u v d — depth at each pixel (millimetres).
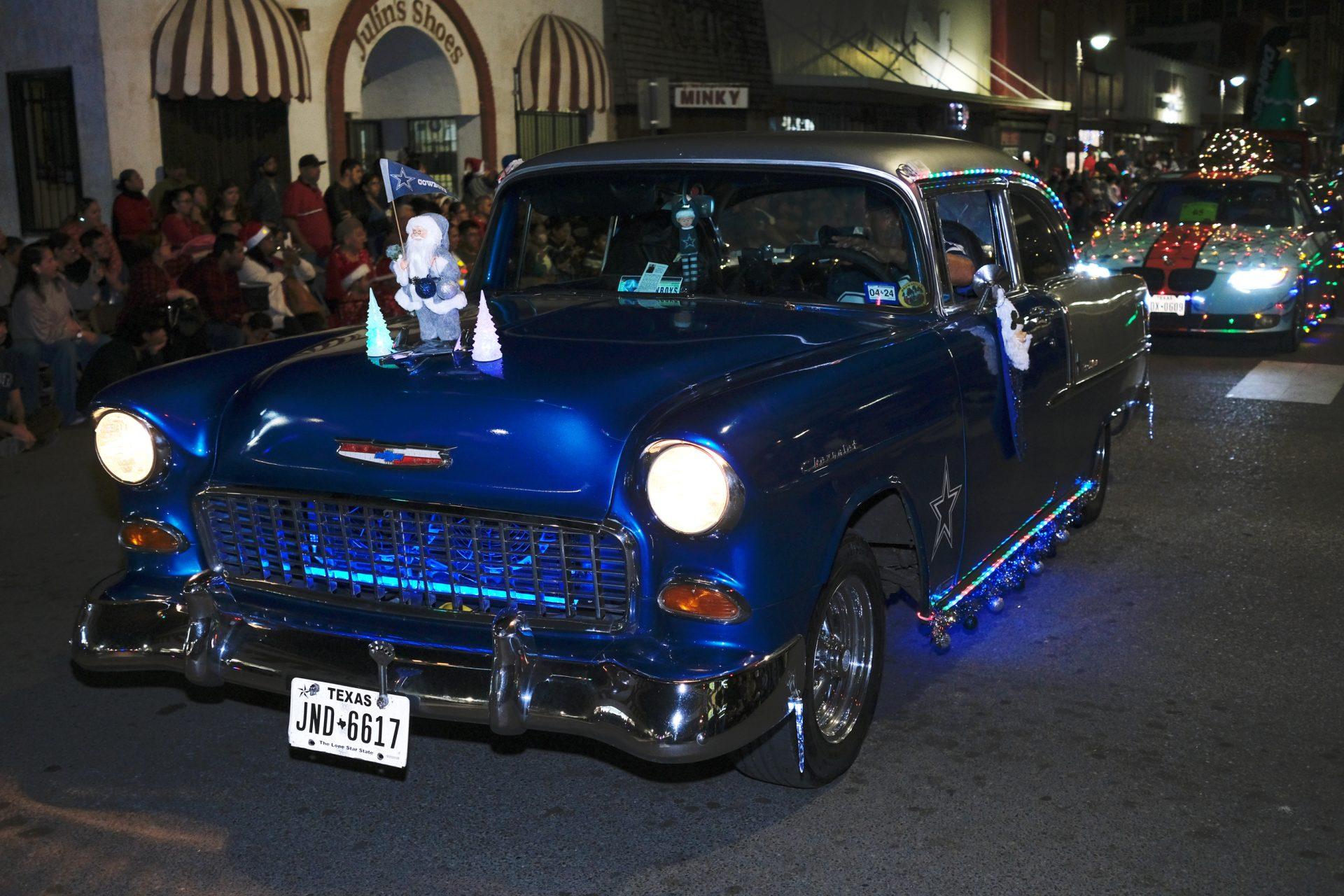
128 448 3471
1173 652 4656
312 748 3229
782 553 3076
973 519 4191
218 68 12547
